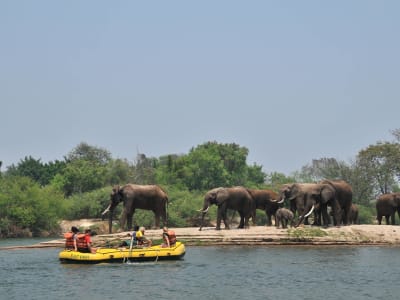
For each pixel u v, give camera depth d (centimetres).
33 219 7138
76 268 3506
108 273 3328
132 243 3719
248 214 5125
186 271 3388
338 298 2744
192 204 7756
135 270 3419
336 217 4953
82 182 9962
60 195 7788
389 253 4119
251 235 4647
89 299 2736
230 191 5019
